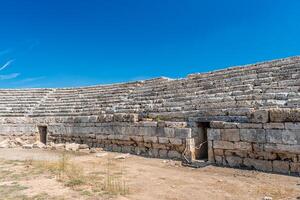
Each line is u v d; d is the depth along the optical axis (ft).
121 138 60.59
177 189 29.81
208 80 66.59
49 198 25.94
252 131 38.17
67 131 76.38
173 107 59.41
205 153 50.19
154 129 53.67
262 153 37.11
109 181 32.42
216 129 42.34
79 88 104.94
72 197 26.30
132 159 50.80
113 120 63.41
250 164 38.34
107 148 64.54
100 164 45.27
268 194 27.27
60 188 29.45
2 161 48.01
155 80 83.56
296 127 33.96
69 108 87.71
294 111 34.42
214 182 32.60
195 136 49.70
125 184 31.71
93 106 82.84
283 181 31.65
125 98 79.77
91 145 69.41
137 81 88.53
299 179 31.94
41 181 32.42
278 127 35.65
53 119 81.30
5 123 85.76
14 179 33.53
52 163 44.04
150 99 71.92
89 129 70.03
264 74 55.77
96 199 25.79
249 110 43.86
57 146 69.00
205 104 53.93
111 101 80.89
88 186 30.35
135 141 57.67
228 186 30.66
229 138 40.65
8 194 27.22
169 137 50.83
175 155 50.03
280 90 48.16
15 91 107.14
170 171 39.47
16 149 69.62
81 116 73.46
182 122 50.21
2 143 78.59
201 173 37.76
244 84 56.49
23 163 45.39
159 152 52.80
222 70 67.82
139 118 60.80
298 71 51.01
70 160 49.55
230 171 37.81
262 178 33.40
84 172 38.22
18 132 84.89
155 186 31.04
